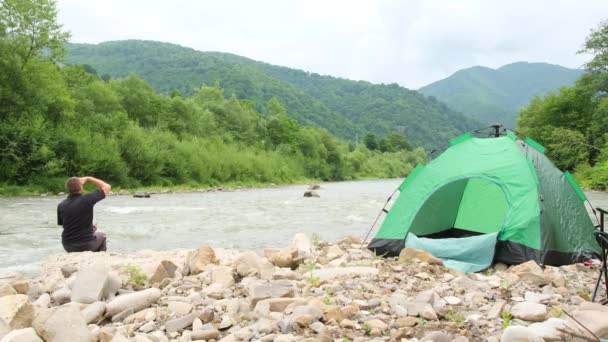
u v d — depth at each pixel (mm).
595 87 54250
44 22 34781
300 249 8227
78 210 8531
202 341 4023
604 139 48562
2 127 31500
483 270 7309
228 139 65250
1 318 4070
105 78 121062
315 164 77938
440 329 4223
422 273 6348
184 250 9711
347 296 5188
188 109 58938
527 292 5289
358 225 15336
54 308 4180
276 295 4953
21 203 24172
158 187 40719
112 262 7676
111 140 38750
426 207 8742
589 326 3930
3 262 9227
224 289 5656
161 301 5234
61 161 33219
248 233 13461
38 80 34625
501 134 9281
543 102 61000
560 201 8070
